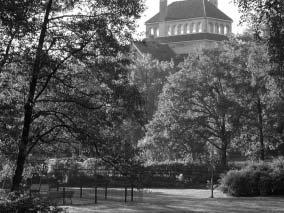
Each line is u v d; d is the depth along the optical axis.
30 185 30.91
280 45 20.38
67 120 20.58
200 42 130.75
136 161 20.08
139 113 20.33
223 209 28.25
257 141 57.66
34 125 20.66
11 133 18.66
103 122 20.03
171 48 134.50
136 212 27.00
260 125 54.47
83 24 19.28
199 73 60.25
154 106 91.94
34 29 17.70
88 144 19.56
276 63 22.00
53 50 19.53
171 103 60.88
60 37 19.34
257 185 36.94
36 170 23.33
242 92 55.69
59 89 20.28
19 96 19.66
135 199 35.28
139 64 95.75
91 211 27.03
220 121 59.50
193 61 61.38
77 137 19.66
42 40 19.06
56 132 20.58
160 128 60.94
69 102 20.12
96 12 20.03
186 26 140.50
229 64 58.72
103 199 34.53
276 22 20.58
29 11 17.69
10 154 19.19
